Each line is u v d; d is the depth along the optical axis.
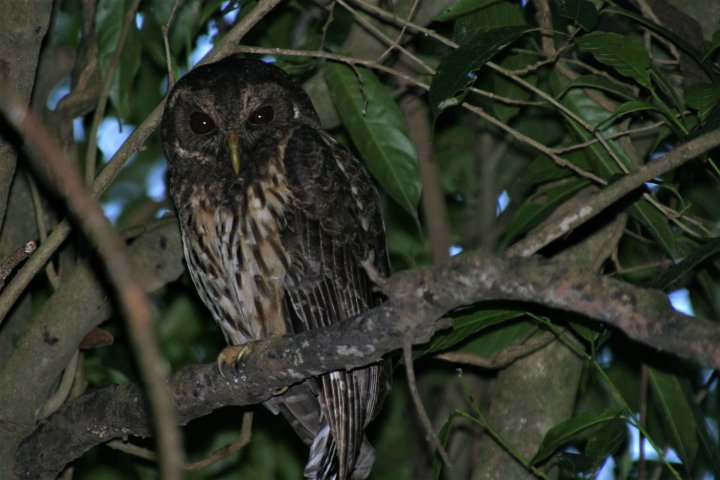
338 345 7.38
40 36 9.01
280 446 13.48
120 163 9.70
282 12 12.80
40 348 10.43
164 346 13.63
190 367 8.60
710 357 5.70
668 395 10.52
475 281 6.30
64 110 11.91
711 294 10.63
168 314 13.70
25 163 10.59
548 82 12.64
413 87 12.61
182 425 9.01
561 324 11.07
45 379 10.48
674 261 9.55
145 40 12.51
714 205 13.12
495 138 13.81
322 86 12.28
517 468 11.30
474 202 14.76
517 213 10.47
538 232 6.34
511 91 11.45
